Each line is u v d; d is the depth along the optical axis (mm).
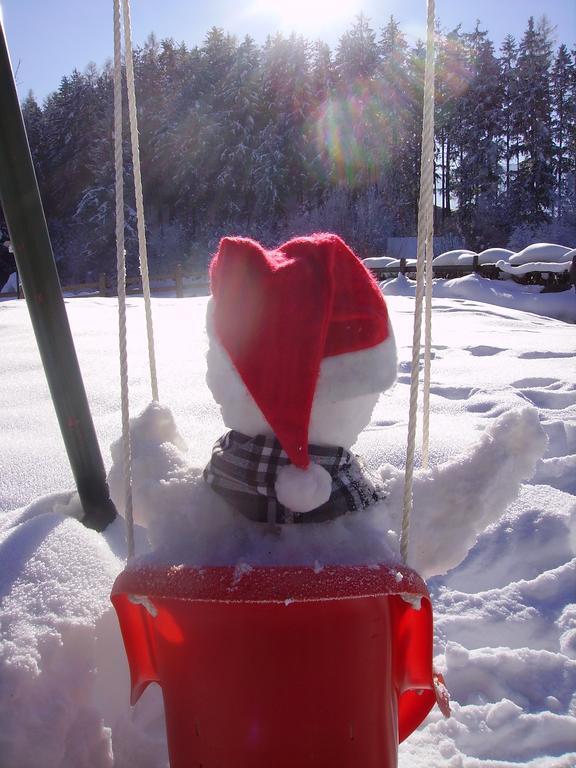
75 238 22062
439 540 798
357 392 701
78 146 24094
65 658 783
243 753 651
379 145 22438
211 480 726
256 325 684
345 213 19453
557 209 21938
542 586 1152
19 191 1062
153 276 16562
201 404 1963
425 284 866
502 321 5180
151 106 23922
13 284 12172
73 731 756
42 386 2318
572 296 8773
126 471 748
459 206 23297
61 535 966
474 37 24000
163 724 859
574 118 23781
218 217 22656
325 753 648
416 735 873
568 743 874
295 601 600
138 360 2787
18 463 1471
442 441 1566
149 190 23484
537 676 970
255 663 638
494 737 875
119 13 756
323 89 22938
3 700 711
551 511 1312
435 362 2910
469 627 1069
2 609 816
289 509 683
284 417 668
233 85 23078
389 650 684
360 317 704
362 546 675
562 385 2408
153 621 689
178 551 685
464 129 23094
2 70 1029
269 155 21984
